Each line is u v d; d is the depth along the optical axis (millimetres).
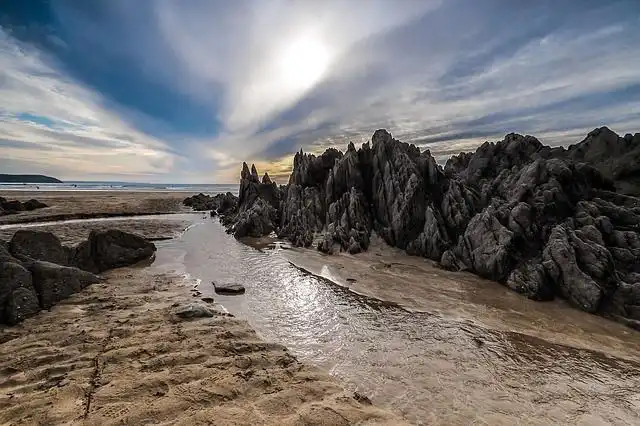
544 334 14180
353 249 28188
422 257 26594
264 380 10203
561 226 20219
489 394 10203
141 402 8875
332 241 30062
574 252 18344
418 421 8914
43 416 8242
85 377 10062
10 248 17750
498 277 20969
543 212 22031
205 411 8570
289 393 9641
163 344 12289
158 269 23672
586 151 32375
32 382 9812
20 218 45594
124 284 19812
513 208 22703
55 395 9133
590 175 25438
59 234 34000
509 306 17188
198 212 67750
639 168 27578
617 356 12516
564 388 10578
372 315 16000
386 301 17828
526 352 12727
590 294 16656
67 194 105875
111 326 13797
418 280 21312
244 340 12969
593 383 10867
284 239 35875
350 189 35344
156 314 15242
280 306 17062
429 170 31391
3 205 52750
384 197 31953
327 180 38562
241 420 8289
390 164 32594
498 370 11523
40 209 56750
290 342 13258
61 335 12852
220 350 12023
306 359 11969
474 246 23484
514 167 29922
